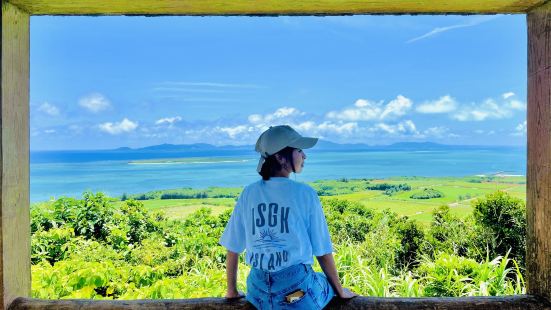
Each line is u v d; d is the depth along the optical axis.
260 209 2.39
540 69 2.72
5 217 2.57
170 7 2.76
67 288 4.74
